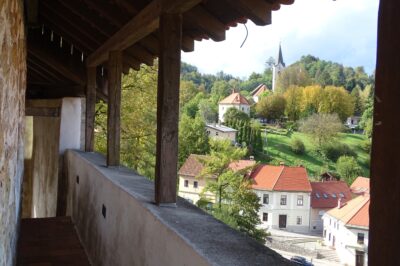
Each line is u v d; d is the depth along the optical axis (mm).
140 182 3893
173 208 2836
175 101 2957
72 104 7727
